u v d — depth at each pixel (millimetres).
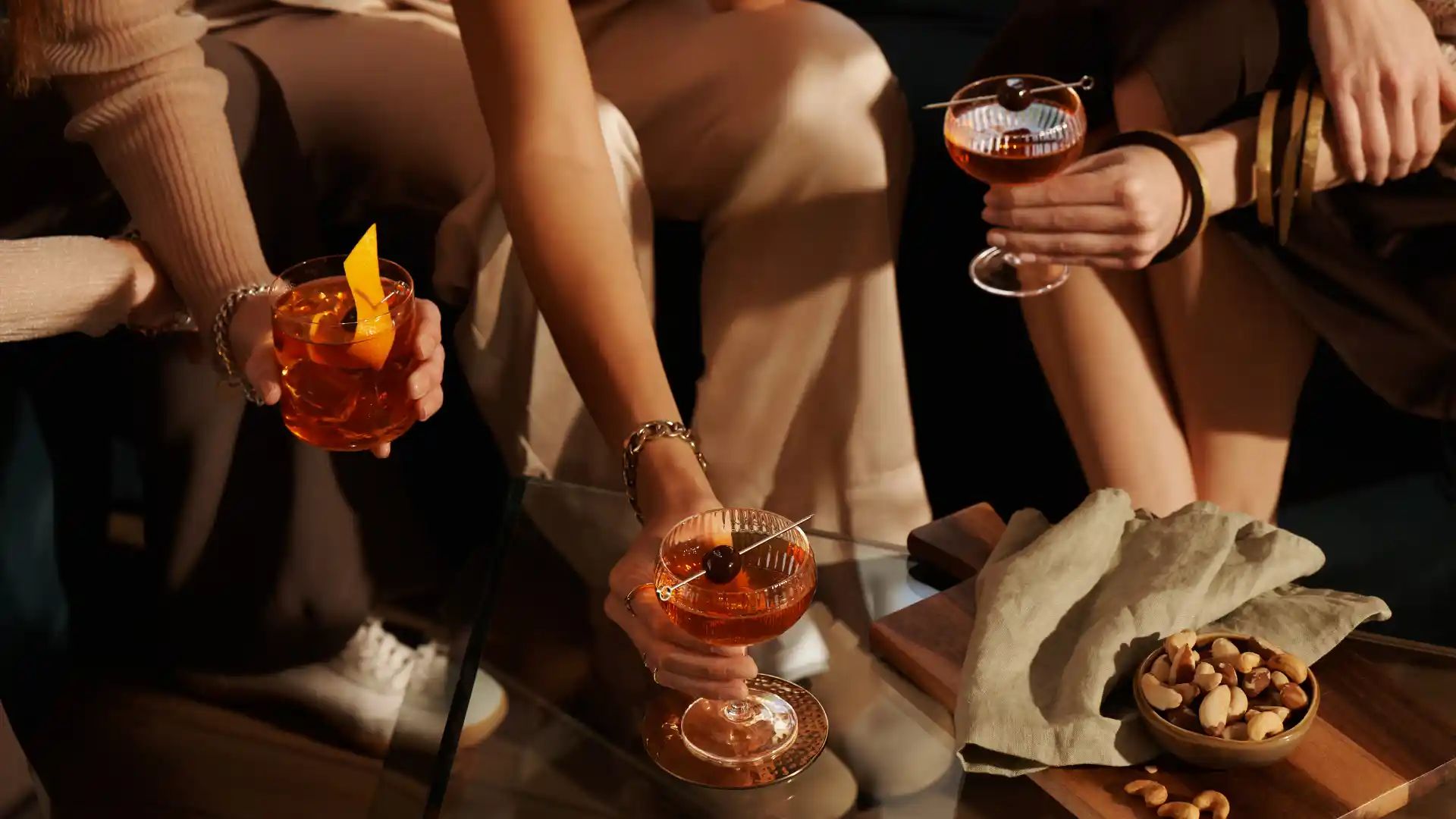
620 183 2162
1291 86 2115
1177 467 2201
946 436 2404
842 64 2168
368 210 2236
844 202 2174
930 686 1710
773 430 2279
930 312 2477
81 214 2027
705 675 1656
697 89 2195
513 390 2230
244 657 2176
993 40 2326
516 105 1897
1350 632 1730
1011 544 1783
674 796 1654
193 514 2133
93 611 2279
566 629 1759
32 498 2139
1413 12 2080
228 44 2111
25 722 2156
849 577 1816
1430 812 1653
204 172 1891
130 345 2074
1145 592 1704
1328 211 2156
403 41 2209
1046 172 2100
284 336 1693
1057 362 2221
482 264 2158
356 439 1744
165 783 2107
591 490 1857
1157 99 2170
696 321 2379
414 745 2139
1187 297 2164
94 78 1877
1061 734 1627
